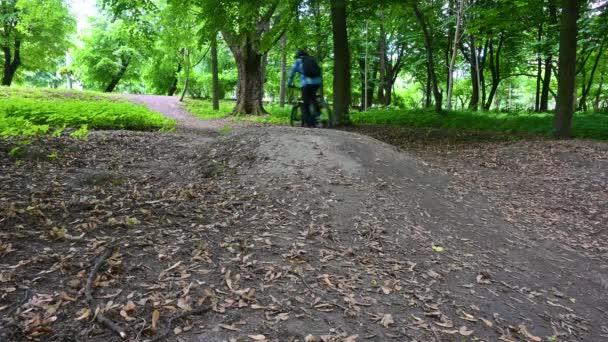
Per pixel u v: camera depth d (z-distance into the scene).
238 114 21.59
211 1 13.62
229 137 7.61
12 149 6.25
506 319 3.25
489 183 7.89
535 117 15.55
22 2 19.52
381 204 5.26
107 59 36.06
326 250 3.91
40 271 3.03
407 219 5.02
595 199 7.31
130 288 2.95
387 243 4.27
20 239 3.46
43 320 2.51
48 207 4.18
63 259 3.21
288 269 3.45
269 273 3.35
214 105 25.17
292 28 16.41
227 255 3.59
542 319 3.37
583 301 3.85
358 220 4.69
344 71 14.39
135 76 41.06
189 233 3.95
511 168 9.43
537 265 4.53
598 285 4.26
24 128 8.39
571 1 12.02
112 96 26.81
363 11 16.78
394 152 7.61
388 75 34.06
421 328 2.90
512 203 6.82
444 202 6.03
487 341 2.89
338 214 4.77
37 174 5.50
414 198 5.81
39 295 2.75
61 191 4.86
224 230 4.11
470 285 3.71
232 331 2.59
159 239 3.75
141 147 8.23
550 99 39.97
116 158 7.10
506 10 16.19
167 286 3.02
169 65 34.50
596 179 8.29
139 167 6.62
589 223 6.25
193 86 38.78
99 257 3.29
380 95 37.25
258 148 6.67
